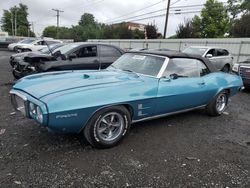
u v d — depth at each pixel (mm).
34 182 2770
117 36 49438
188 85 4562
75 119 3221
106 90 3482
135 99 3705
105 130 3615
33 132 4082
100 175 2973
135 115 3896
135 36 49156
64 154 3406
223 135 4484
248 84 8930
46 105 2988
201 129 4707
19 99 3590
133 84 3801
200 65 5086
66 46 7953
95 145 3557
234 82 5703
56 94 3168
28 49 19469
